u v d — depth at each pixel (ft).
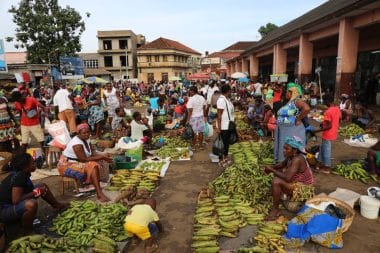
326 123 21.09
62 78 95.50
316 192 18.57
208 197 17.70
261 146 27.66
